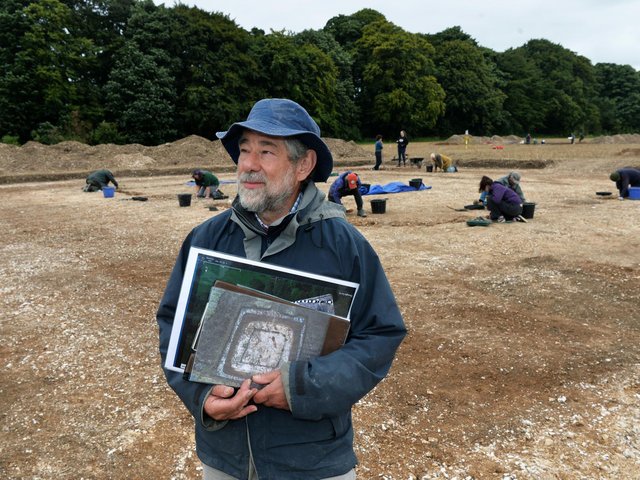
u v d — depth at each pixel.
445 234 9.70
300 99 55.31
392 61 64.06
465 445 3.20
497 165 27.42
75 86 44.44
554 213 11.93
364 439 3.27
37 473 2.98
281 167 1.64
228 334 1.50
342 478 1.65
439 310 5.62
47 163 27.41
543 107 84.44
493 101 74.31
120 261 8.02
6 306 5.95
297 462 1.58
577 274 6.88
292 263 1.65
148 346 4.79
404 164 28.81
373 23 70.31
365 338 1.61
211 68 48.06
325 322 1.52
